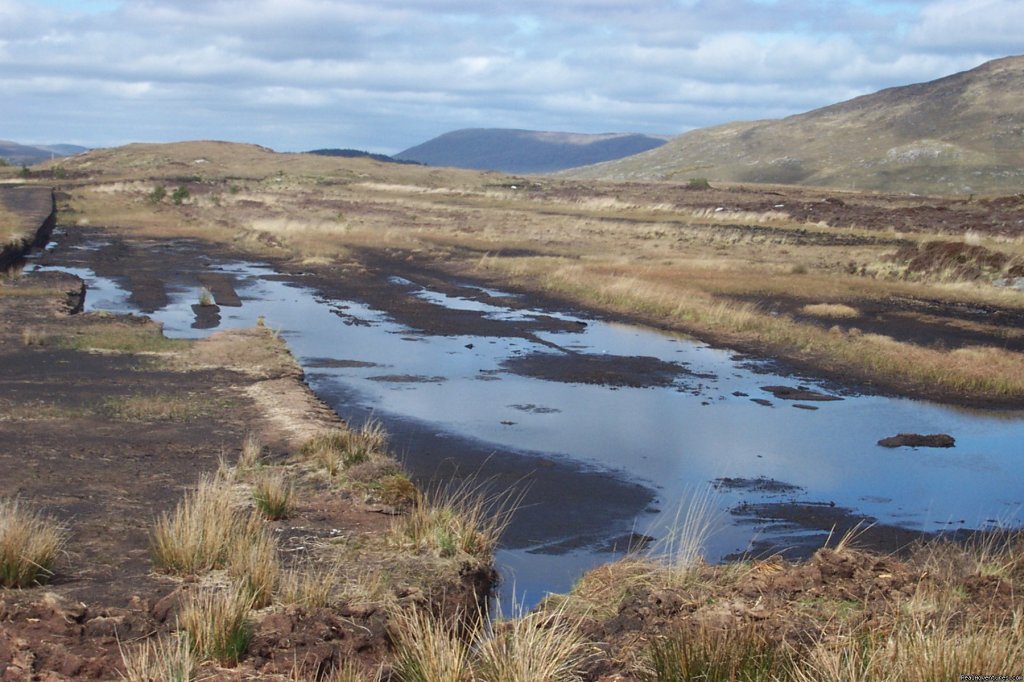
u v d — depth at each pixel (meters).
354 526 8.79
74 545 7.86
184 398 14.34
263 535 7.94
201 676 5.38
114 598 6.58
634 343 21.67
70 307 23.28
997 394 17.33
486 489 11.05
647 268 33.31
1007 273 31.12
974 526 10.28
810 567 7.39
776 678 5.13
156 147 123.44
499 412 15.05
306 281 31.61
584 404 15.77
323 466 10.84
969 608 6.42
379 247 41.56
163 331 21.69
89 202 65.62
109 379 15.49
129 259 36.50
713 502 10.86
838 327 22.56
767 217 53.31
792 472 12.23
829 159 178.38
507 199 71.44
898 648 5.26
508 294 29.36
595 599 7.14
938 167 157.75
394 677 5.66
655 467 12.27
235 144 129.12
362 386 16.70
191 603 6.07
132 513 8.91
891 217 50.19
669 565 7.69
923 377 18.25
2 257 31.41
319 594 6.63
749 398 16.53
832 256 37.38
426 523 8.62
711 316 23.80
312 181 88.44
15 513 7.72
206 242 43.47
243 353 17.83
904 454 13.27
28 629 5.91
